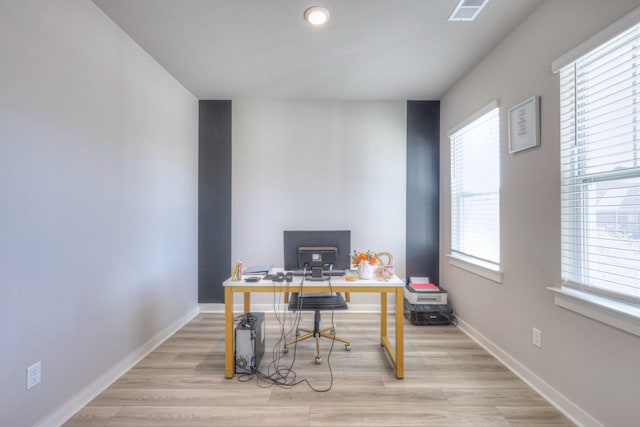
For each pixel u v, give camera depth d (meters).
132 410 1.72
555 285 1.77
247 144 3.51
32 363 1.46
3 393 1.34
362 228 3.53
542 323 1.87
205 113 3.49
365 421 1.63
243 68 2.74
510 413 1.69
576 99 1.64
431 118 3.51
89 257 1.83
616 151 1.45
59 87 1.62
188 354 2.42
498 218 2.43
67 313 1.67
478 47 2.39
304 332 2.88
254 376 2.08
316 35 2.22
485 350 2.49
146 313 2.44
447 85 3.12
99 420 1.63
